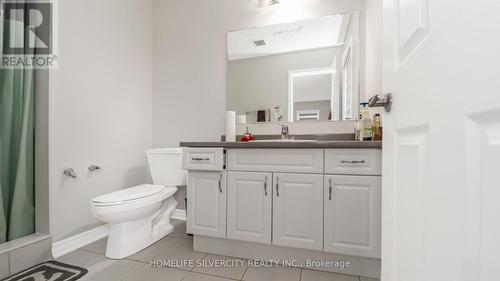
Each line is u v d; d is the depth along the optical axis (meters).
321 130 1.93
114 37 2.04
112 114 2.02
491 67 0.31
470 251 0.35
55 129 1.60
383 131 0.74
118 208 1.45
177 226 2.14
